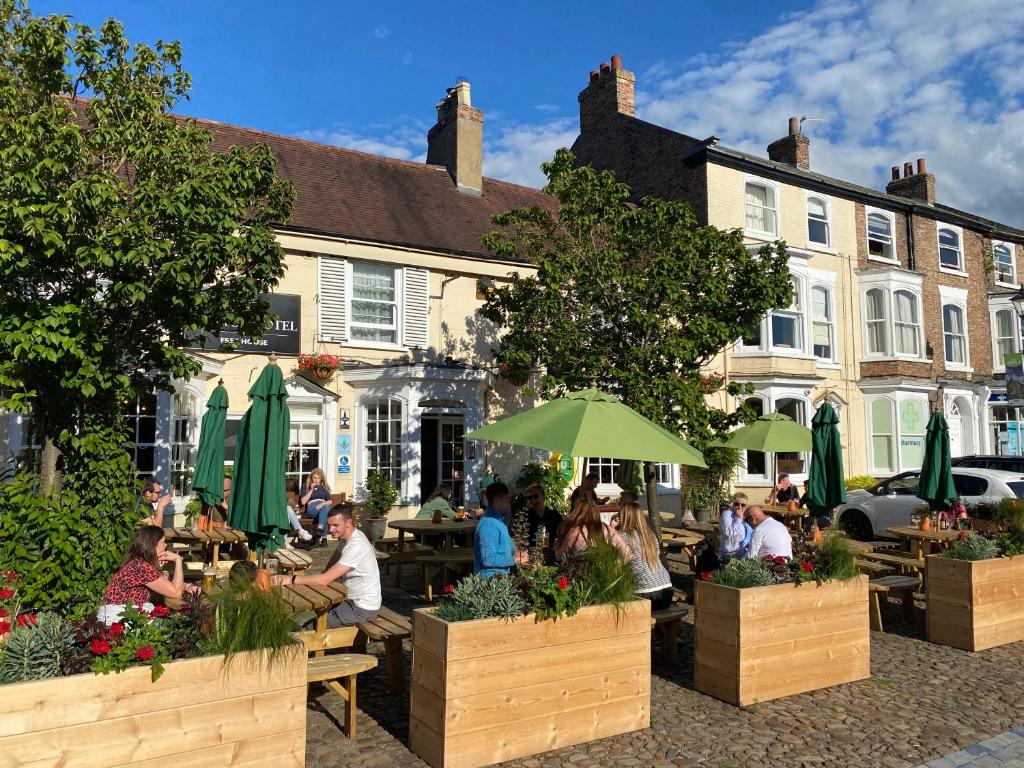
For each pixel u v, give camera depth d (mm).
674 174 20125
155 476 11922
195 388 12844
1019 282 26438
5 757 3525
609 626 5363
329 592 6176
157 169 7609
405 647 7527
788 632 6285
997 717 5879
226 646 4129
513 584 5211
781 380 19000
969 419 23422
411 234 15914
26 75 7328
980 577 7809
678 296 10766
